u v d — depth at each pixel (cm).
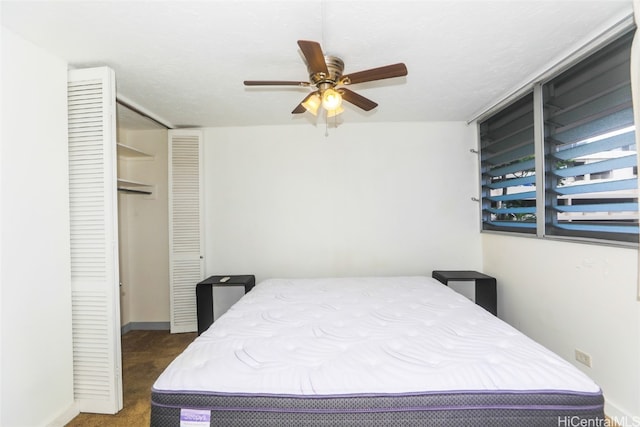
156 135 324
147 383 216
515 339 135
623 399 157
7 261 145
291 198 315
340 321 162
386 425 104
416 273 312
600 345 170
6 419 144
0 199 142
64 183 178
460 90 236
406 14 143
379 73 141
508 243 261
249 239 316
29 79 158
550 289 210
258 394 107
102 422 174
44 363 162
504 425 103
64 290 176
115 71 197
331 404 105
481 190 308
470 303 190
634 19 129
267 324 158
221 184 317
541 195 214
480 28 155
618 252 160
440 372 111
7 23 143
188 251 307
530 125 231
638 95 129
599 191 173
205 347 134
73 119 185
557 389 105
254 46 169
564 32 160
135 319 323
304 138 313
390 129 312
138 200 324
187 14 140
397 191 312
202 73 200
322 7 137
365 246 313
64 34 154
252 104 256
